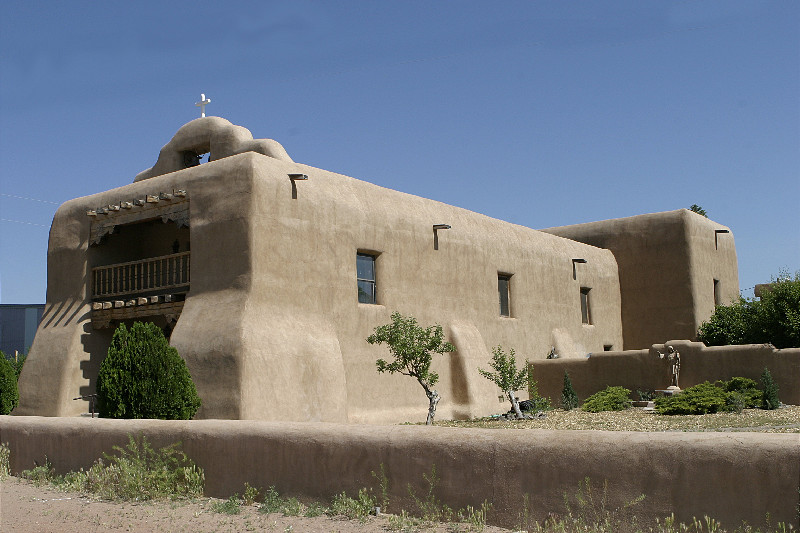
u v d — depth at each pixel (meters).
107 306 18.56
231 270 16.14
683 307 29.75
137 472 10.22
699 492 6.39
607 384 22.89
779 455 6.04
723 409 18.67
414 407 20.00
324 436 8.89
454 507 7.80
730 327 26.98
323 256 17.69
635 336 30.84
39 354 19.23
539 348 25.69
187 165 21.55
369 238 19.23
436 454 7.98
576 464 7.07
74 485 10.93
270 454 9.34
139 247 20.92
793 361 19.86
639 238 31.03
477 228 23.66
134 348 13.36
